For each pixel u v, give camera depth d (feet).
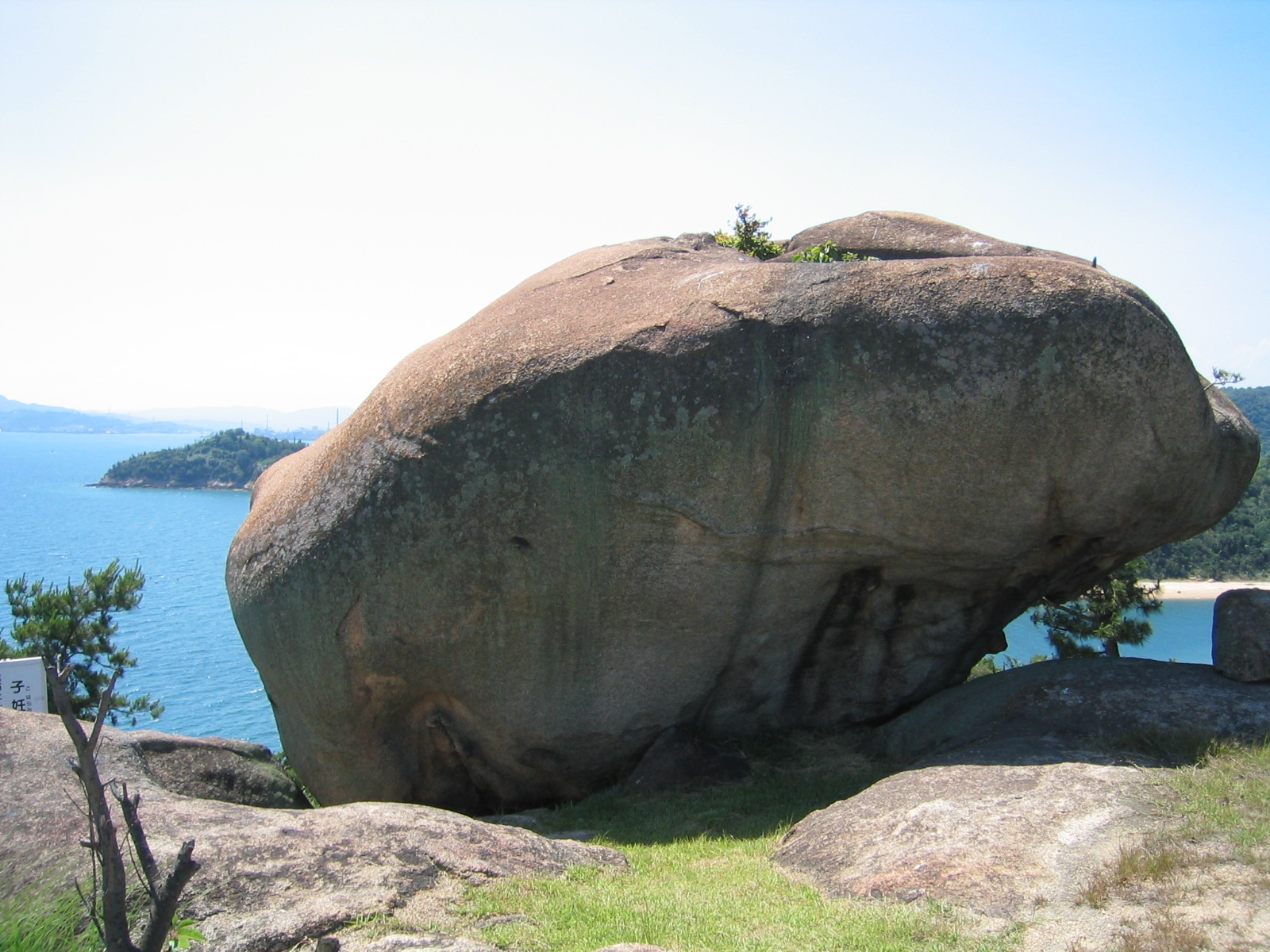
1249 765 22.53
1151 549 31.07
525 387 28.55
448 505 28.81
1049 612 59.82
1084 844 19.49
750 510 28.48
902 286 27.86
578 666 30.04
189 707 104.06
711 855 23.95
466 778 32.55
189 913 17.38
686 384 27.96
